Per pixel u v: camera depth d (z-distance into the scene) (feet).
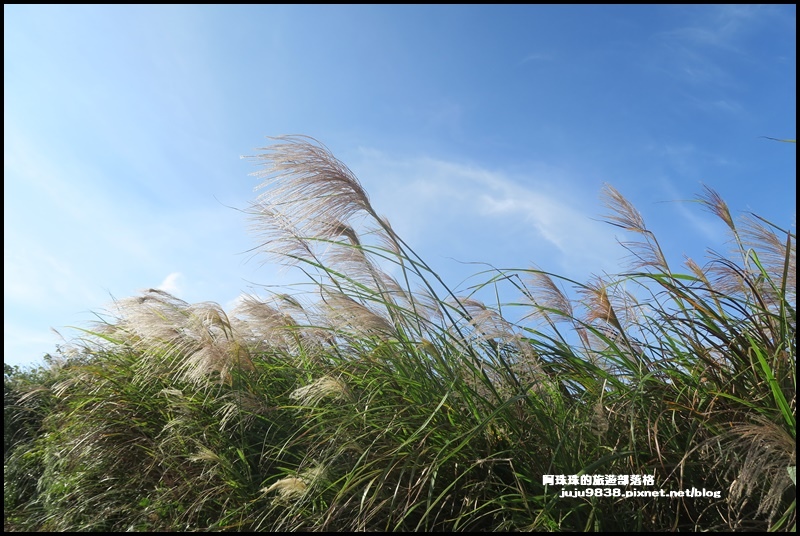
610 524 11.95
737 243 15.87
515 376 14.58
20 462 22.62
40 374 28.30
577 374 15.14
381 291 16.84
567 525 12.12
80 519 17.78
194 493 16.55
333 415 16.14
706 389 13.44
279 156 15.66
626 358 14.37
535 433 13.48
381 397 15.70
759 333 13.17
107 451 19.04
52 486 19.45
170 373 20.02
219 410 17.24
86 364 22.61
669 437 13.02
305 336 18.08
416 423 14.48
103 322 24.36
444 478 13.62
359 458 14.10
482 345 15.10
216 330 18.70
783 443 10.37
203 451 16.34
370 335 16.65
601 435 13.16
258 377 18.38
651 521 11.97
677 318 14.17
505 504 12.72
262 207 17.19
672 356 14.78
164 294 21.56
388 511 13.52
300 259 17.26
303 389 15.28
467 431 13.56
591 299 15.83
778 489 10.15
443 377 14.78
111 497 18.35
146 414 19.75
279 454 15.87
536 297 16.65
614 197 16.72
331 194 15.71
